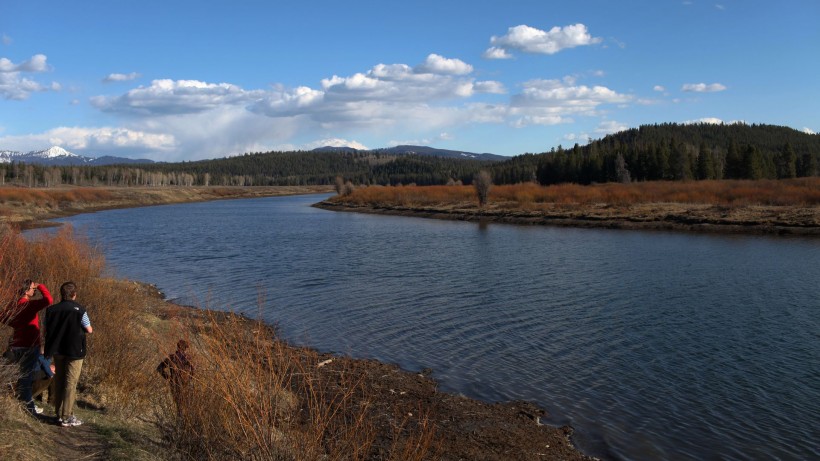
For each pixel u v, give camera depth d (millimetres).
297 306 21641
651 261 31141
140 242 45375
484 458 9477
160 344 9484
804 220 43844
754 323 17781
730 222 46219
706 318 18516
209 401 6480
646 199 63906
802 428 10742
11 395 7578
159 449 7590
